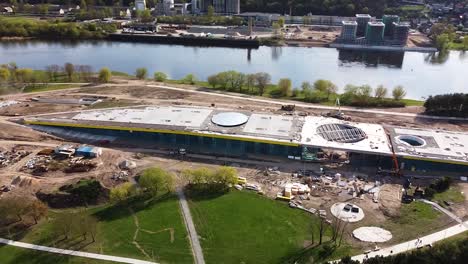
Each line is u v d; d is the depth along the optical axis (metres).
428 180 164.25
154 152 184.00
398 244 125.00
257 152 185.62
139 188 151.88
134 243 124.62
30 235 127.25
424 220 136.75
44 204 139.75
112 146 188.50
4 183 152.62
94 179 156.75
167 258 118.94
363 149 172.25
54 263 116.25
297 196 150.50
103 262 116.88
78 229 122.81
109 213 138.75
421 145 178.62
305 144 176.25
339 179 162.75
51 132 198.12
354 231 130.75
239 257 119.75
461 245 113.81
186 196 149.25
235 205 144.25
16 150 178.88
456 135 188.88
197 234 129.12
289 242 125.94
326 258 118.88
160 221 134.88
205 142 191.00
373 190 155.38
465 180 163.88
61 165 166.50
